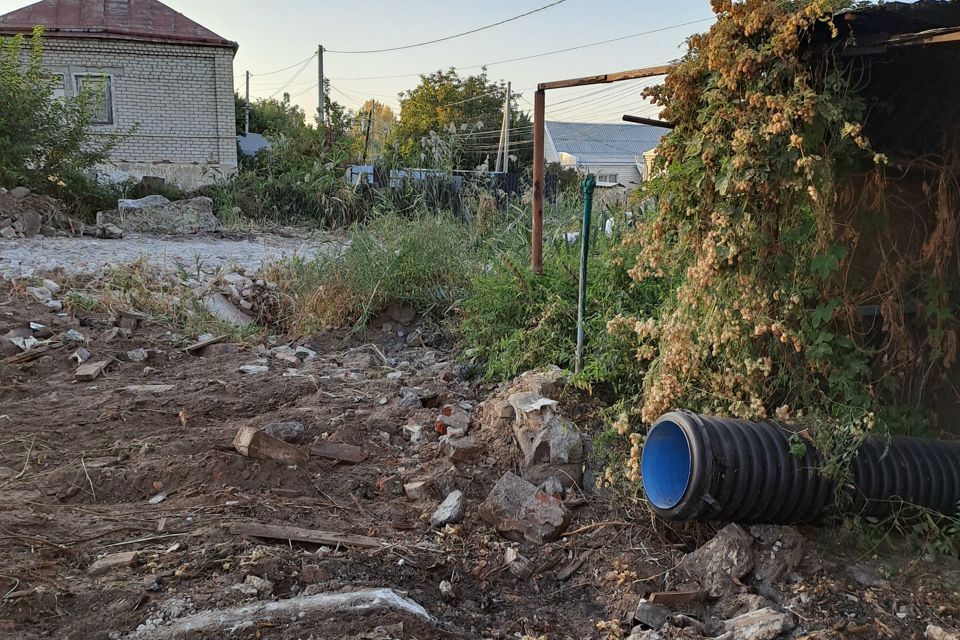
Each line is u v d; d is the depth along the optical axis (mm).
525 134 35125
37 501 3801
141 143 19406
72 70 18688
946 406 3992
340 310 7230
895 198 3873
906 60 3479
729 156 3551
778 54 3359
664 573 3520
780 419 3586
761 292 3594
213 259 9930
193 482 4055
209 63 19562
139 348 6242
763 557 3473
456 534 3822
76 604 2869
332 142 19703
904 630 3082
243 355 6332
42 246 10062
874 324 3971
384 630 2822
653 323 4277
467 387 5645
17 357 5719
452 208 9945
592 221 6750
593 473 4254
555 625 3303
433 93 38625
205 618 2803
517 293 5953
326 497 4039
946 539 3443
